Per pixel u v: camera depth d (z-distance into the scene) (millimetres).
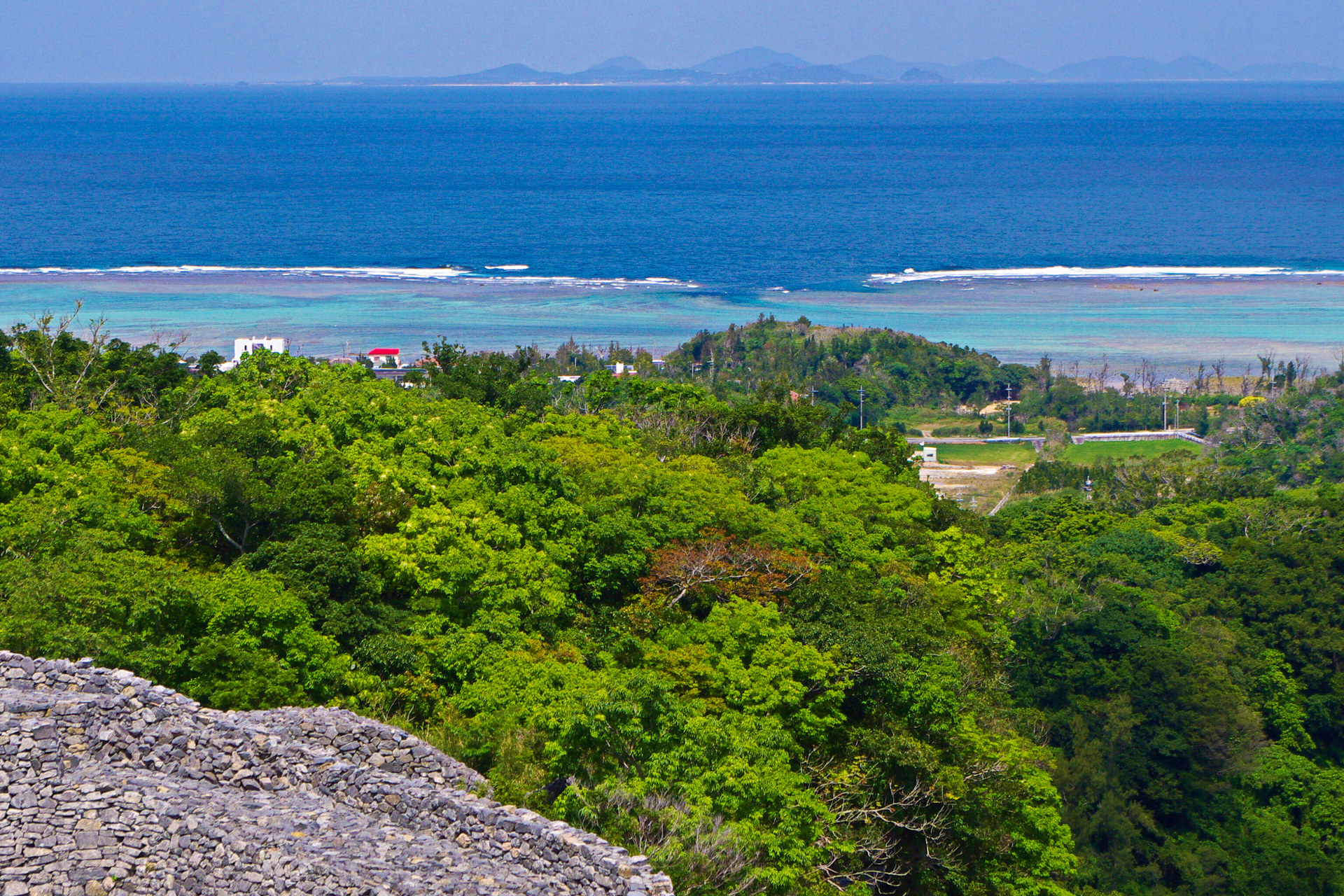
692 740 40656
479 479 64562
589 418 88375
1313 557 110812
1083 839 86500
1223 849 88875
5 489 55719
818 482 85312
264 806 28984
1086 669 96688
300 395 77625
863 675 52219
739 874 36375
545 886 27266
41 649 38312
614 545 61375
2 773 27734
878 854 47188
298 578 49844
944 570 76312
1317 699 99375
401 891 25875
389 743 33562
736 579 59875
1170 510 135375
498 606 52656
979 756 54281
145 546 54125
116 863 27141
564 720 39906
